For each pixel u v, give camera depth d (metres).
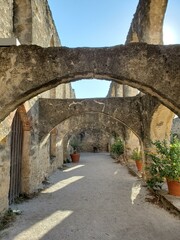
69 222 4.71
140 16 7.95
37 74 3.89
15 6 6.96
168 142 7.57
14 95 3.85
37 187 7.63
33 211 5.39
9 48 3.94
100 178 9.77
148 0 6.96
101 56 3.92
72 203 6.08
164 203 5.76
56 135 12.05
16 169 6.41
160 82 3.81
